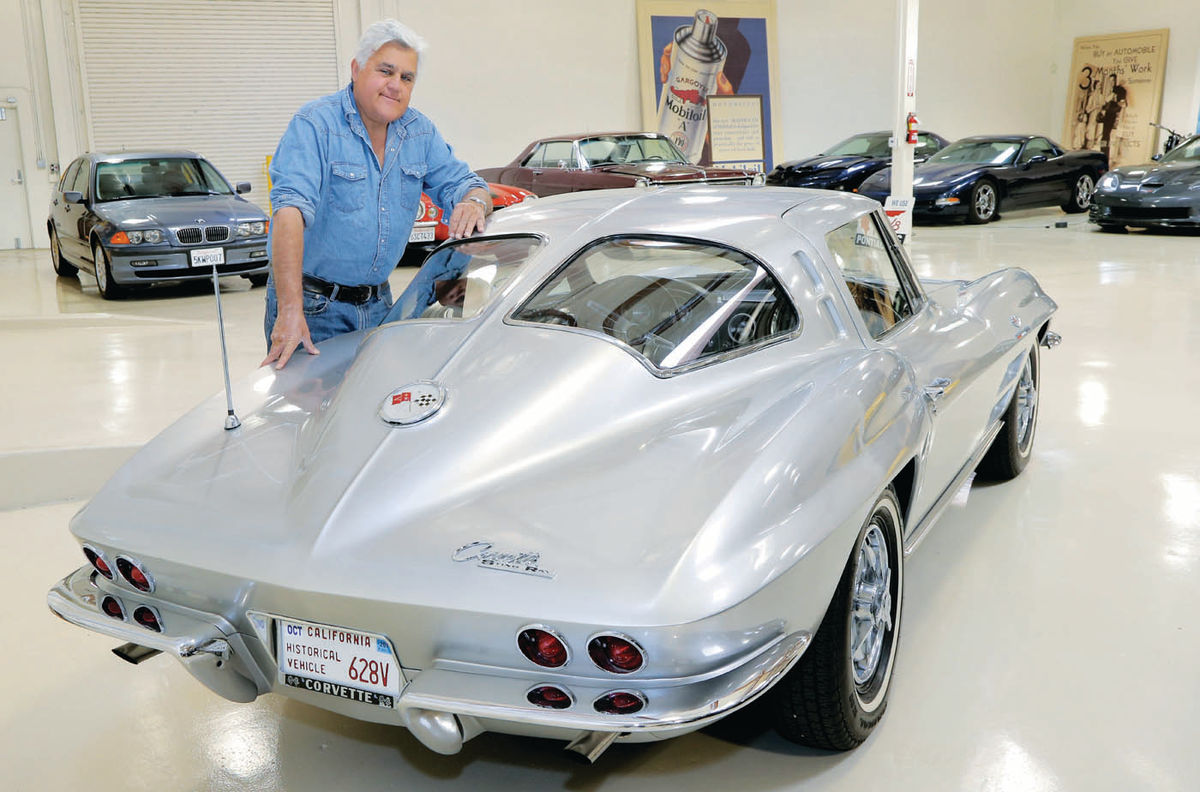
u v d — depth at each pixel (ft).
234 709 7.91
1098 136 66.28
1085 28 66.44
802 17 58.08
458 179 10.37
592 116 53.26
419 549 5.61
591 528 5.54
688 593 5.11
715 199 8.82
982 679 7.74
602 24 52.54
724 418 6.46
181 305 27.71
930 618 8.75
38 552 11.15
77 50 43.57
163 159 31.65
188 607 6.22
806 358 7.39
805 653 6.27
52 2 42.80
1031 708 7.32
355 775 6.97
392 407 6.74
